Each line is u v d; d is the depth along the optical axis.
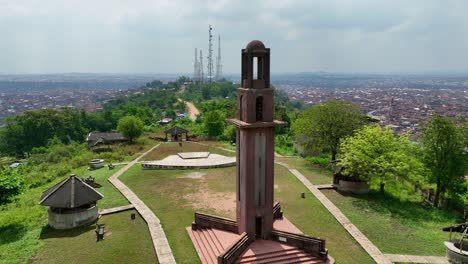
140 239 28.00
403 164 37.78
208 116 85.12
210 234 27.48
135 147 72.44
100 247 26.66
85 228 30.62
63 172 57.28
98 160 56.81
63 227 30.70
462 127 39.59
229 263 22.59
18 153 102.94
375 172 38.97
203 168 51.91
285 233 25.56
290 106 198.88
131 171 50.56
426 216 34.44
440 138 38.47
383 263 24.64
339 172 41.84
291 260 23.86
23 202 42.34
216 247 25.34
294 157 62.34
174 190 41.03
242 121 25.33
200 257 24.77
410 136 47.03
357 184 40.34
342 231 29.95
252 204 25.50
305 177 46.69
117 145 75.00
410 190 44.34
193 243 27.00
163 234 28.59
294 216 32.97
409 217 33.81
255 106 24.59
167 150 68.06
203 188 41.78
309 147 59.47
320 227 30.64
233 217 32.22
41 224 32.53
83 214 31.23
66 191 31.31
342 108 53.78
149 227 30.00
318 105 56.22
